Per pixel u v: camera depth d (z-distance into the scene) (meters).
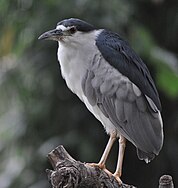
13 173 13.94
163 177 7.57
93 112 9.37
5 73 13.66
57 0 12.72
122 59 9.19
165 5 13.82
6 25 13.46
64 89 13.38
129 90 9.09
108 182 7.80
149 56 12.73
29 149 13.69
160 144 9.12
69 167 7.14
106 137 13.39
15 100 13.80
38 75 13.32
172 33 13.88
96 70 9.15
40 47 13.39
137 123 9.08
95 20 12.49
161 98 13.98
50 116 13.48
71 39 9.06
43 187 13.38
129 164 14.07
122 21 12.61
